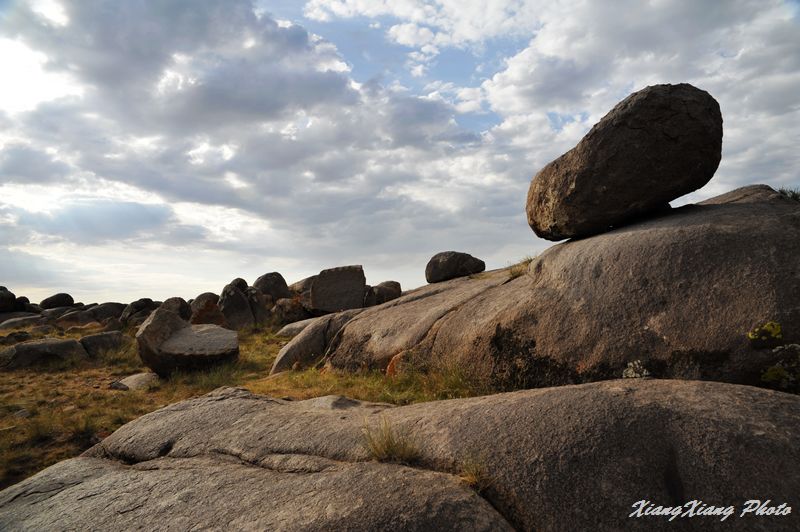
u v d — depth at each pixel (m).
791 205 8.02
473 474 4.14
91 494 5.54
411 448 4.71
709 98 8.24
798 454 3.75
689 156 8.14
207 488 5.03
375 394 9.97
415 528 3.58
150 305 27.08
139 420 7.56
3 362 15.66
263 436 6.06
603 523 3.59
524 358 8.26
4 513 5.55
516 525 3.82
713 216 7.81
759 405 4.36
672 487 3.77
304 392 10.84
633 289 7.41
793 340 5.81
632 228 8.56
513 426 4.64
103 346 17.89
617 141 8.30
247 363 15.80
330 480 4.45
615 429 4.25
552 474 3.98
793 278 6.20
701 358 6.28
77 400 11.72
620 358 6.99
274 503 4.33
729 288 6.53
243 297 25.50
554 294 8.50
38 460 8.27
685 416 4.27
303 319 24.95
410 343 11.32
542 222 9.88
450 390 9.16
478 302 10.69
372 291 24.97
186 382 13.86
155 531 4.41
